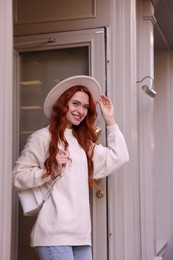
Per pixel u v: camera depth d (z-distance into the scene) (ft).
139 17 11.34
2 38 4.88
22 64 9.12
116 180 8.31
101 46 8.47
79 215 6.26
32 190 6.46
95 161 7.16
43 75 8.99
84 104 6.83
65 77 8.84
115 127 7.36
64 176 6.30
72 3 8.69
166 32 14.73
